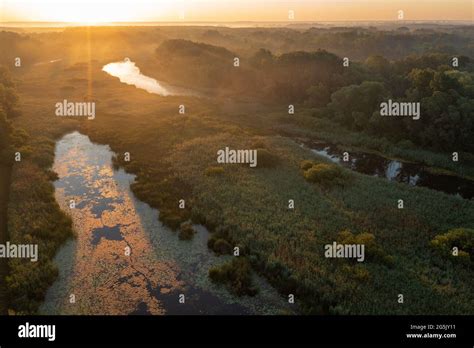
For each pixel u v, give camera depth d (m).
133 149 54.25
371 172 49.75
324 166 45.59
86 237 34.66
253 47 155.38
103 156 52.88
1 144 49.50
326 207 38.25
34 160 48.62
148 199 41.00
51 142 55.66
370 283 28.16
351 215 36.72
